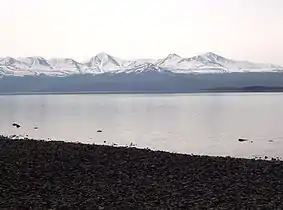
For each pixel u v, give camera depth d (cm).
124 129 7088
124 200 1895
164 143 5200
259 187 2152
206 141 5453
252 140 5562
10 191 1958
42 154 2728
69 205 1797
